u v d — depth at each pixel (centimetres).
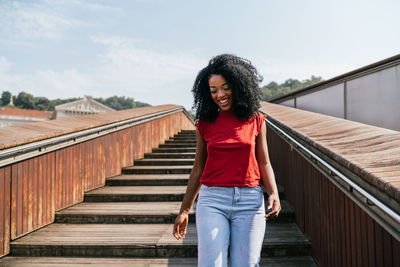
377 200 123
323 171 203
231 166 133
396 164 128
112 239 277
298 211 300
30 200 294
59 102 13350
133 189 412
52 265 247
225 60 141
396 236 115
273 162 431
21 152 274
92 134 400
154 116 640
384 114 360
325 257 222
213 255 122
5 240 263
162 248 265
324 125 257
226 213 132
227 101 137
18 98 12275
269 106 530
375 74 377
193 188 147
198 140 147
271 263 244
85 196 387
